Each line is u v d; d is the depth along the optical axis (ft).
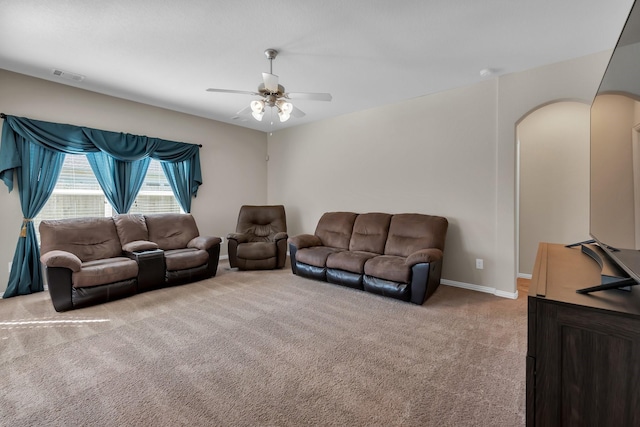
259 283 13.00
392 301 10.76
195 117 16.66
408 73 11.02
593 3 6.95
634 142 3.67
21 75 11.15
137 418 5.03
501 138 11.28
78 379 6.10
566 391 3.53
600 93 5.41
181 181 16.06
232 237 15.19
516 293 11.33
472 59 9.89
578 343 3.46
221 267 16.06
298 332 8.31
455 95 12.53
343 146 16.47
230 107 15.11
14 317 9.20
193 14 7.48
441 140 12.96
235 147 18.71
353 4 7.09
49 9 7.23
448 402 5.48
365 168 15.57
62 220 11.35
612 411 3.29
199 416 5.09
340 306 10.26
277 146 20.04
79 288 9.85
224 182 18.19
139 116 14.40
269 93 9.24
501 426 4.89
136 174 14.42
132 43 8.88
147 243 12.21
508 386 5.93
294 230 19.19
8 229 11.09
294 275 14.32
